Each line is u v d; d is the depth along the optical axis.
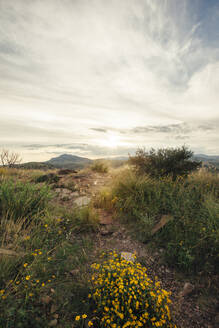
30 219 3.38
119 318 1.64
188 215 3.55
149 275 2.47
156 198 4.39
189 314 1.95
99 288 1.94
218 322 1.86
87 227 3.47
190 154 6.38
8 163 6.75
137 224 3.73
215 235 2.82
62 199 4.87
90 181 6.79
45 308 1.78
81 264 2.50
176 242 2.98
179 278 2.44
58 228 3.24
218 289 2.23
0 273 1.99
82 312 1.80
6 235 2.79
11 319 1.57
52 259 2.46
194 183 5.30
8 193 3.60
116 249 2.99
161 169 6.01
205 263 2.58
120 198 4.48
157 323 1.58
